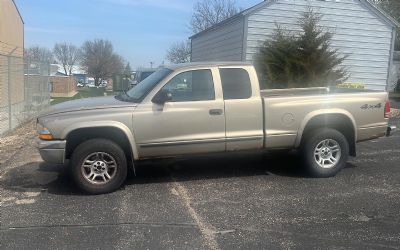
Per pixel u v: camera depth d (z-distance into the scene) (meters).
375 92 7.38
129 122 6.25
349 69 18.38
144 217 5.23
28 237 4.63
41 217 5.22
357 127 7.24
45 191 6.28
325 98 7.06
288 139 6.96
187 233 4.75
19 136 11.20
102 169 6.14
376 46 18.45
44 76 18.64
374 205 5.72
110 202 5.79
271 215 5.32
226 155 8.62
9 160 8.24
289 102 6.90
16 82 17.28
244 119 6.71
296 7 17.34
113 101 6.68
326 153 7.09
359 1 17.97
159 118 6.35
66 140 6.12
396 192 6.30
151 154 6.48
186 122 6.46
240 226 4.96
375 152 9.14
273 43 15.84
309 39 15.41
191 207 5.59
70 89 45.84
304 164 7.11
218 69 6.71
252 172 7.36
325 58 15.50
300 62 15.14
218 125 6.61
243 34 17.12
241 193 6.20
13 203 5.75
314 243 4.52
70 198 5.96
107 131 6.28
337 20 17.89
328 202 5.82
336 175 7.21
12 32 21.14
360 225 5.03
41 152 6.14
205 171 7.43
